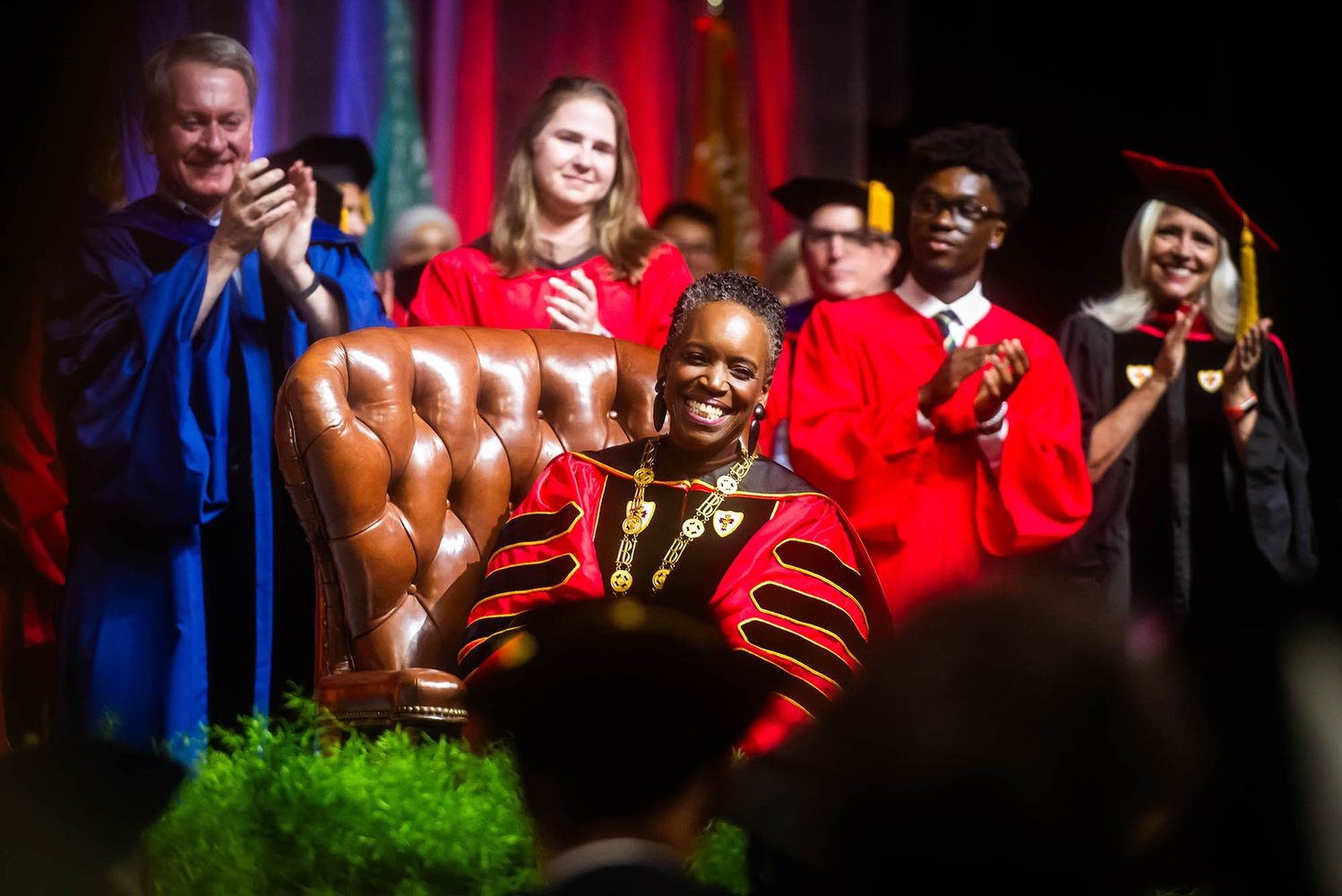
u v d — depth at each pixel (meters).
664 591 8.53
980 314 13.94
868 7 15.92
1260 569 14.87
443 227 13.89
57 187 12.74
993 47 15.90
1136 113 15.89
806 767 3.80
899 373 13.45
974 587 3.46
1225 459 14.93
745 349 8.82
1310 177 15.78
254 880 6.20
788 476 9.05
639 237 13.14
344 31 14.10
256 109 13.74
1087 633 3.32
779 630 8.33
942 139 13.91
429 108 14.48
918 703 3.29
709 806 3.73
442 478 9.30
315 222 12.90
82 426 12.27
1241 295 15.14
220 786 6.62
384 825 6.38
